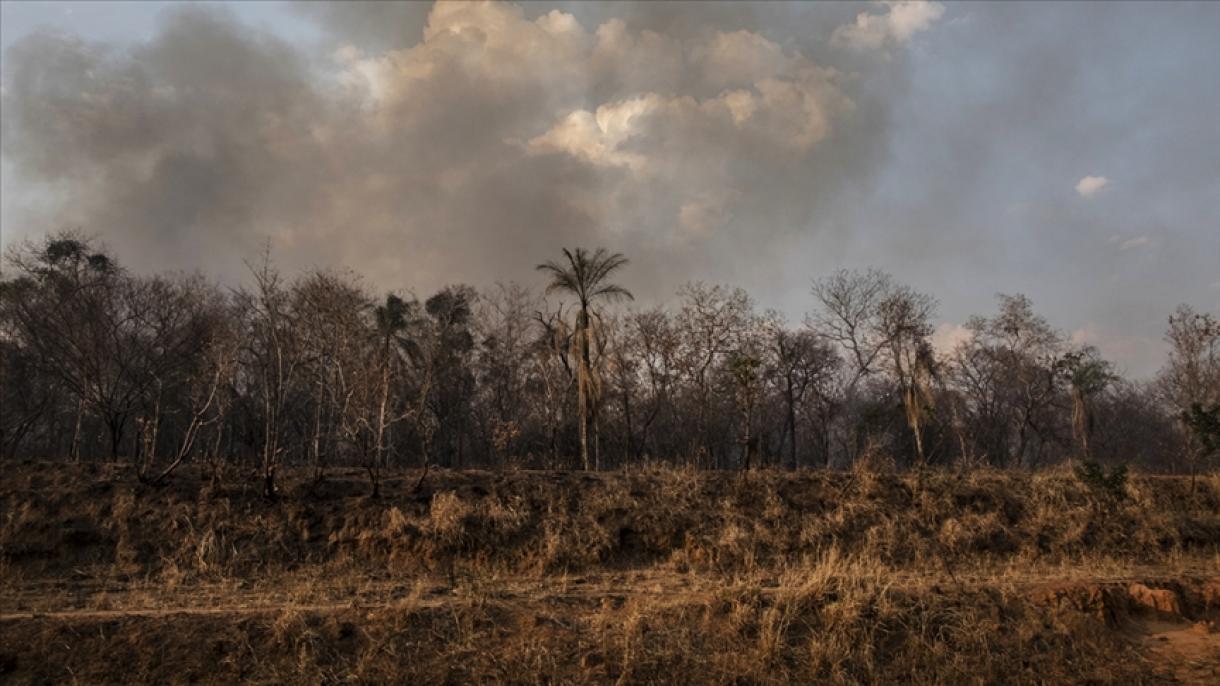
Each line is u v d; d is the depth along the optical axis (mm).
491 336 39781
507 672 11922
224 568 16266
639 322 37938
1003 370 43188
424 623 12922
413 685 11641
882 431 39781
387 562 17031
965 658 12859
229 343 23234
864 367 40156
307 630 12328
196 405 23172
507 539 17984
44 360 26875
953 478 22344
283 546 17031
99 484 18547
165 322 28719
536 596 14555
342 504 18656
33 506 17500
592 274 29234
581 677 11938
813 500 20516
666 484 20859
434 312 39156
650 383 38219
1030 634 13508
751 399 23297
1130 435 49375
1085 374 39438
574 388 35656
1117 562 18453
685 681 12000
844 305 40406
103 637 12031
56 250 28047
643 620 13250
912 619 13633
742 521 19188
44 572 15938
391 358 31859
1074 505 21078
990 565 18016
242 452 31203
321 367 24109
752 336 37719
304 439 32188
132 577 15773
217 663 11758
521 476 21047
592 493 20016
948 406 40719
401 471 22000
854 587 14305
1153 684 12469
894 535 18906
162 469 20312
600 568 17453
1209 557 19281
